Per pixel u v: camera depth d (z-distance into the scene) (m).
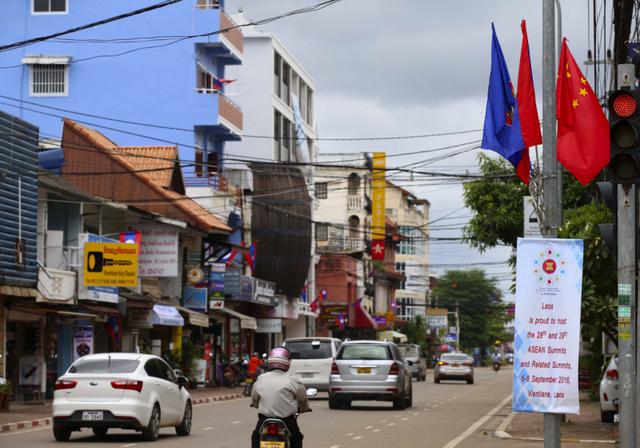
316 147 84.44
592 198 35.16
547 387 15.58
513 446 22.44
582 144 16.38
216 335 56.84
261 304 61.88
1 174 33.69
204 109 58.47
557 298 15.61
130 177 49.97
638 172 13.52
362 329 90.56
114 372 22.86
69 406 22.50
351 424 28.69
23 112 58.72
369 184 94.44
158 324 45.06
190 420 25.31
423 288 141.50
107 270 38.09
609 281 24.70
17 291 33.94
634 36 20.80
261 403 14.32
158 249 45.72
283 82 74.12
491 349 161.25
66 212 40.19
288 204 65.75
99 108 58.75
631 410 15.01
